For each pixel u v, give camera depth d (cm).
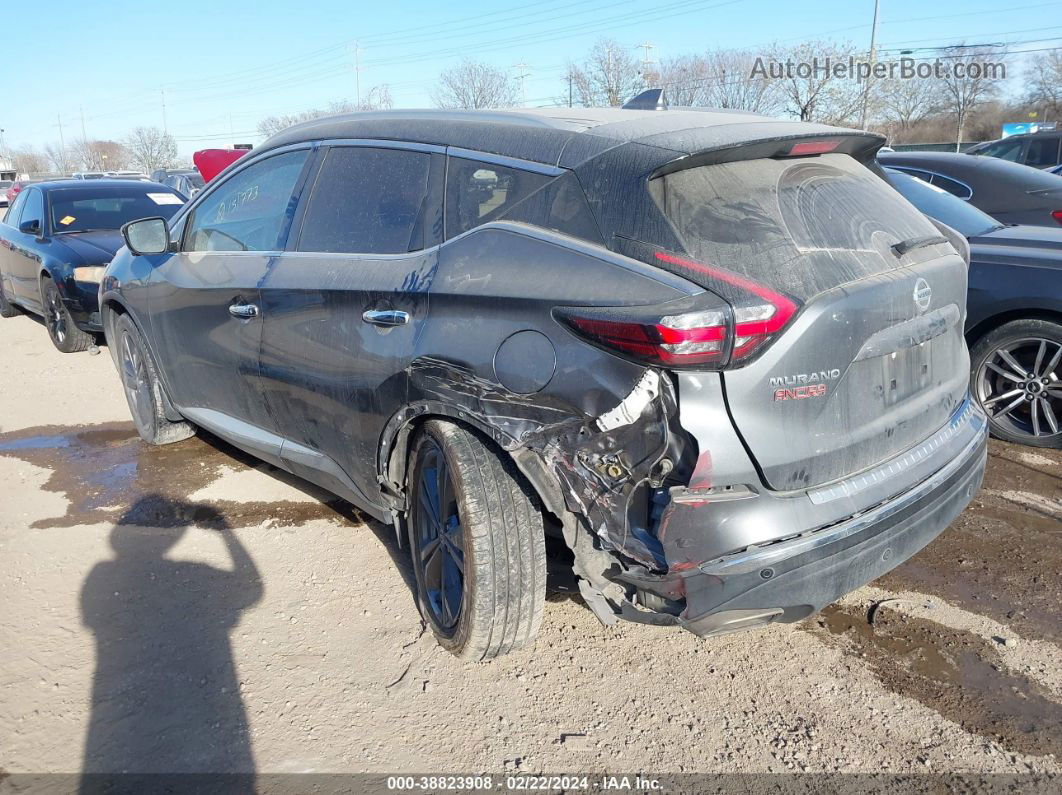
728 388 221
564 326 238
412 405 282
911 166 660
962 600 328
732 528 226
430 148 307
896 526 248
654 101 334
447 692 279
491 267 263
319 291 321
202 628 316
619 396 226
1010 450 468
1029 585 336
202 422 439
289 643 306
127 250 502
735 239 235
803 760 248
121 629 315
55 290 748
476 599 268
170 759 250
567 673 289
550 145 271
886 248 266
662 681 284
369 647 304
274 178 380
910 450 269
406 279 288
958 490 277
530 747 254
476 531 264
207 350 403
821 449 236
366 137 337
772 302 221
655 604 243
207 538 388
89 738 258
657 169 240
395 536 387
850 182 282
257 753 252
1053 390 453
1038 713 264
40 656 298
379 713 270
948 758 247
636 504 234
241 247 388
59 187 841
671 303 220
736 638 308
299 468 366
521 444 249
